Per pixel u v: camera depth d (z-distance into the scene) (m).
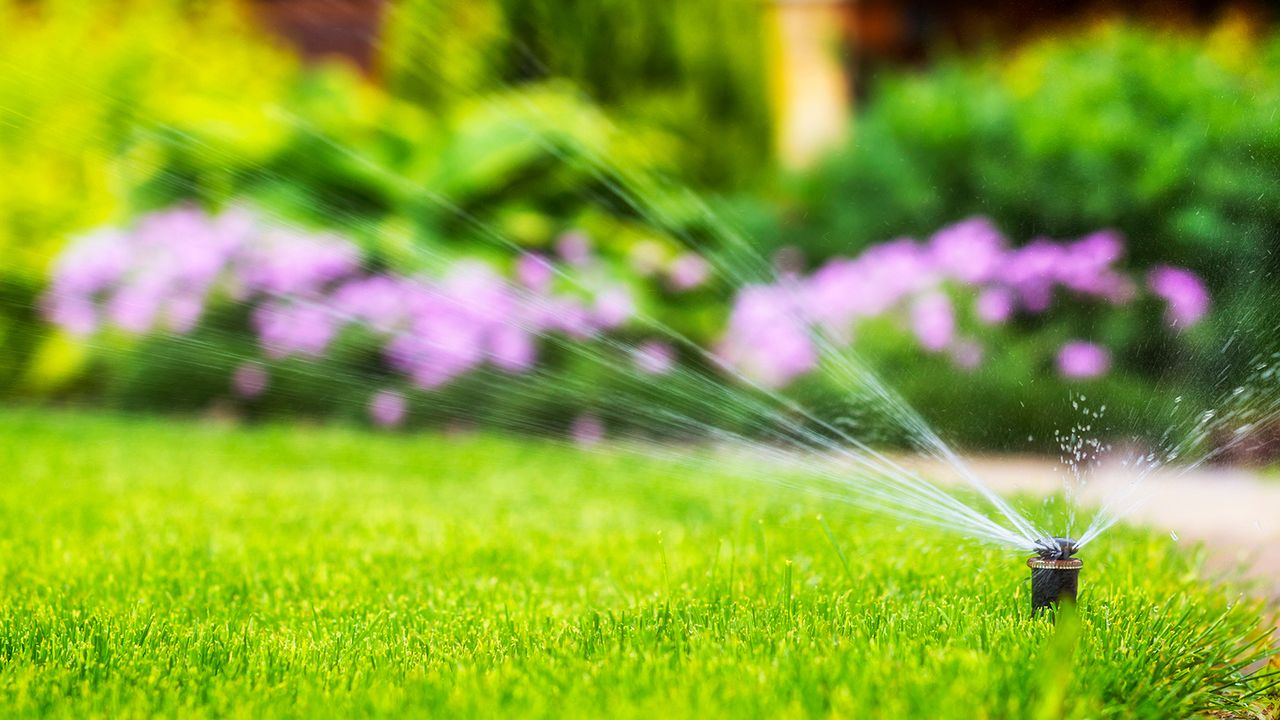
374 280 2.72
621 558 1.59
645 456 2.20
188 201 2.93
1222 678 1.32
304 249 2.71
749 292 2.57
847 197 2.81
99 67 3.03
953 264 2.38
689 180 3.02
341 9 3.77
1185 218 2.26
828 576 1.49
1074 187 2.43
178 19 3.17
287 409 2.71
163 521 1.73
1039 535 1.44
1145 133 2.38
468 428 2.58
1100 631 1.32
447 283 2.66
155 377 2.76
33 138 2.97
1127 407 2.09
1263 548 1.63
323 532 1.69
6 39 3.05
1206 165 2.29
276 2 3.77
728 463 2.06
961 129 2.63
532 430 2.52
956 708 1.21
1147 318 2.21
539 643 1.35
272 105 3.07
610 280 2.65
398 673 1.30
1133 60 2.55
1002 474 1.91
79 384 2.85
